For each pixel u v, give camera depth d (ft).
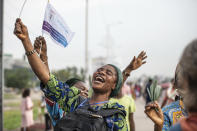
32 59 7.04
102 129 6.45
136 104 65.41
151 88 6.77
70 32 7.98
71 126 6.53
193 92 3.68
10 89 148.05
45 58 8.00
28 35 7.00
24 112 27.99
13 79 152.87
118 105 6.95
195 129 3.60
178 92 6.93
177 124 3.84
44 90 7.55
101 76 7.31
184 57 3.78
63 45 7.80
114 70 7.52
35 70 7.19
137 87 81.71
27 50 7.00
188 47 3.76
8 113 53.93
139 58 9.39
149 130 29.71
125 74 9.41
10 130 33.91
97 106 7.01
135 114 44.88
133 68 9.41
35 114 49.29
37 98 108.88
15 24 6.89
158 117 6.48
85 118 6.58
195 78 3.61
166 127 7.47
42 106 34.42
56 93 7.51
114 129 6.76
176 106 7.67
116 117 6.80
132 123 14.14
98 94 7.32
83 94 8.98
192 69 3.60
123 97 13.75
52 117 8.54
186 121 3.77
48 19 7.45
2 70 15.84
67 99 7.68
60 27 7.70
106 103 7.04
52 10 7.52
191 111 3.77
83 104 7.34
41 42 7.73
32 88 164.55
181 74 3.97
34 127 33.22
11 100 101.96
